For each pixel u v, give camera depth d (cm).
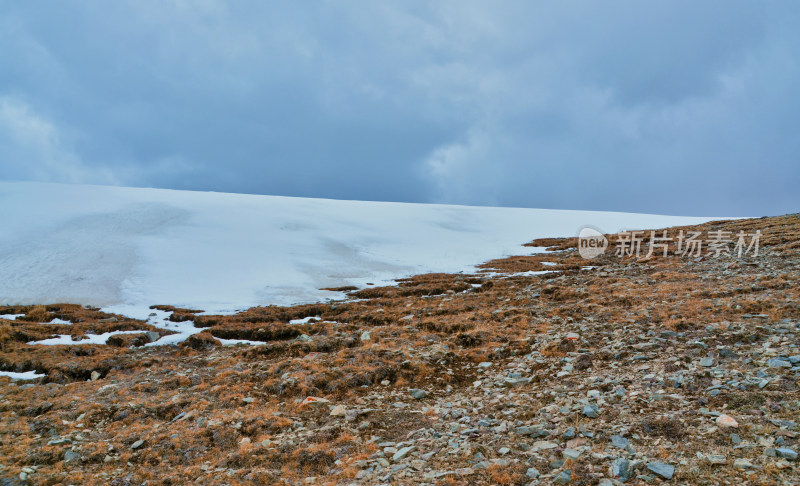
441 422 1255
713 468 812
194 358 2192
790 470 763
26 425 1423
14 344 2348
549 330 2080
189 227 6016
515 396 1386
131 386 1772
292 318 3047
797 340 1433
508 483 855
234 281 4112
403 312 2922
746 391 1100
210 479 1034
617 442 959
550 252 6056
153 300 3472
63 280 3734
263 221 6994
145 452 1218
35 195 7031
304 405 1452
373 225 7844
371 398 1515
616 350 1642
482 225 8838
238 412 1439
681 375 1269
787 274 2592
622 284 3062
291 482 995
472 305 2948
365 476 960
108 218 6034
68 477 1099
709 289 2472
